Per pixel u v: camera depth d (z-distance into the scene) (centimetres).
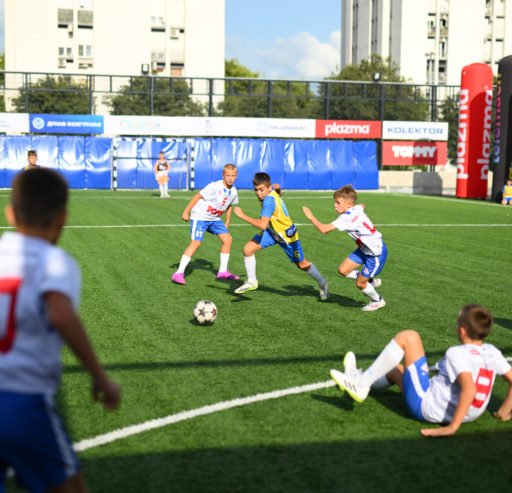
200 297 727
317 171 3036
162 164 2384
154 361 485
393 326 607
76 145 2841
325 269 932
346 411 389
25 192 193
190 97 4350
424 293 768
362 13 8156
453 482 301
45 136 2811
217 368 470
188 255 800
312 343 543
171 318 625
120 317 625
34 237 195
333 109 4594
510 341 561
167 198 2330
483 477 307
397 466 317
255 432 355
